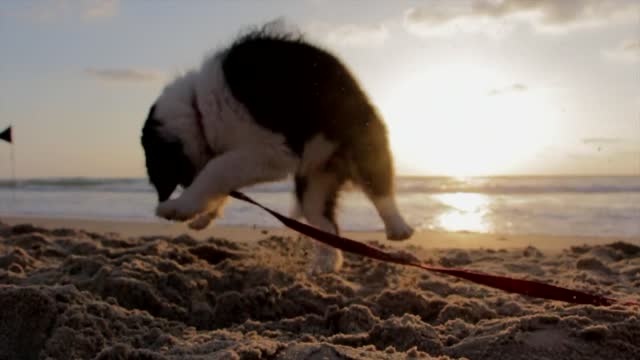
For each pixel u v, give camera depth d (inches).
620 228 135.5
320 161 68.9
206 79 63.9
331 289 65.8
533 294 47.0
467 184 346.3
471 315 52.7
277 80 62.9
